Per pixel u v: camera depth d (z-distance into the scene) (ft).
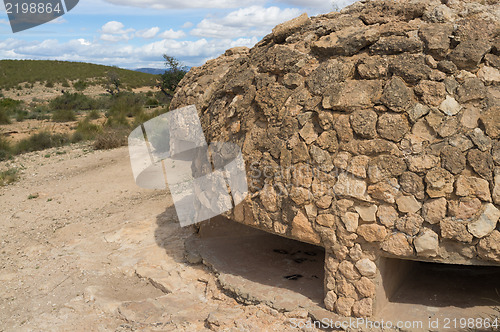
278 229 13.47
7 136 54.60
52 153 44.04
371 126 11.95
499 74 11.58
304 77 13.84
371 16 13.87
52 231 23.65
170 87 80.64
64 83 148.46
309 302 13.85
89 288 16.84
